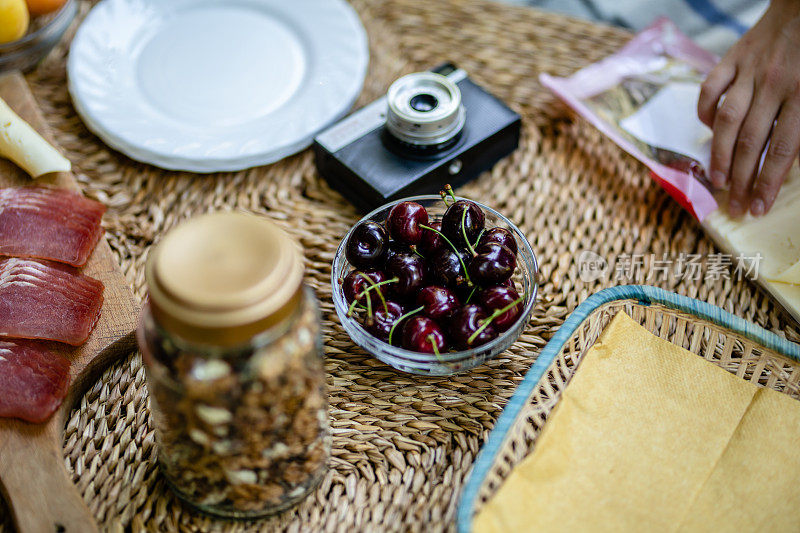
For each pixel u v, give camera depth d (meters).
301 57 0.80
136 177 0.75
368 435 0.61
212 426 0.50
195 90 0.77
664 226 0.73
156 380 0.51
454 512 0.58
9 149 0.70
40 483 0.57
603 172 0.76
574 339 0.61
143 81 0.78
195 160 0.73
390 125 0.71
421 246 0.64
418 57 0.83
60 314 0.62
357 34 0.80
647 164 0.73
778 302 0.67
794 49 0.70
